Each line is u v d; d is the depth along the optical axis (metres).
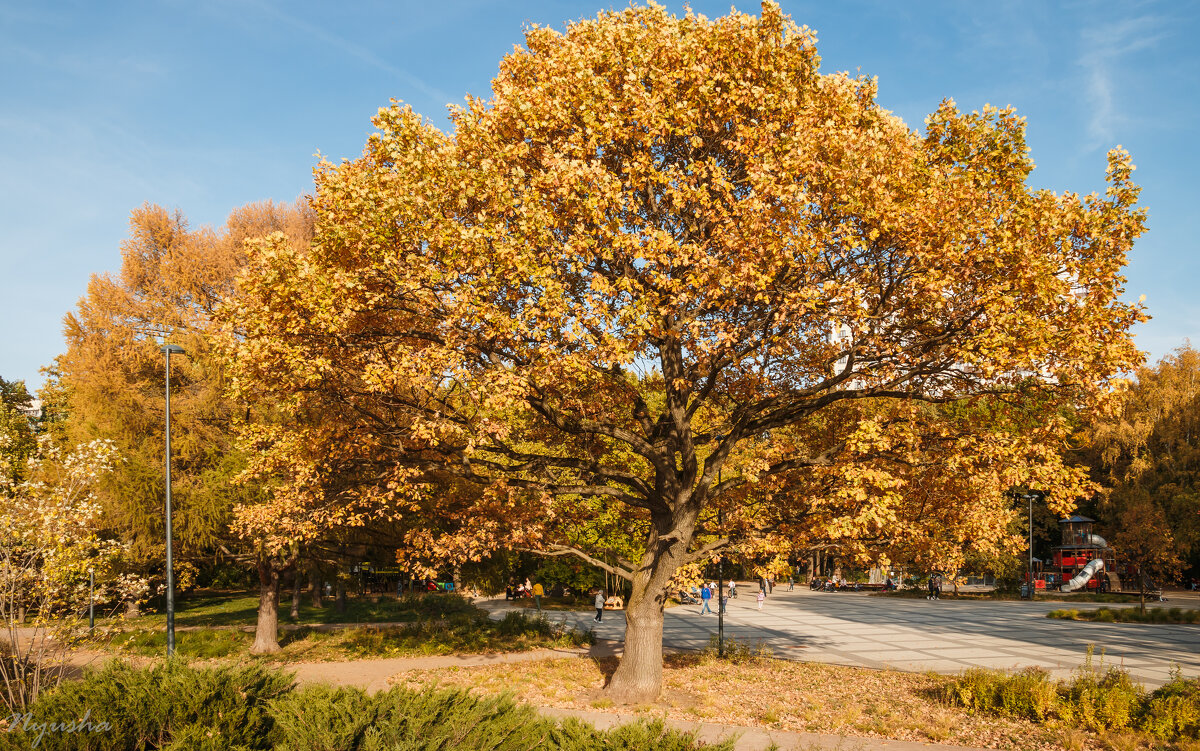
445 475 19.28
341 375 12.30
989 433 11.01
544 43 12.52
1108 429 43.81
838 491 10.71
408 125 11.62
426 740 5.50
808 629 25.47
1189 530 39.09
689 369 13.18
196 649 18.89
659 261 10.73
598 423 12.84
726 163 12.52
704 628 26.08
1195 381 45.47
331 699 6.20
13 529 10.75
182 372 22.03
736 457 14.51
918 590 45.50
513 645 20.17
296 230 25.77
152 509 19.17
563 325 10.70
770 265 10.12
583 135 11.41
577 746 5.53
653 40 11.67
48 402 38.31
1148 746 9.92
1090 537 46.62
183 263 22.64
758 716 11.73
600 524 24.98
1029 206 10.24
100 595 11.84
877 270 11.03
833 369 12.20
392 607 30.77
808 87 11.52
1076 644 20.98
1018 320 9.45
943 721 11.17
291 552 19.55
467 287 10.56
